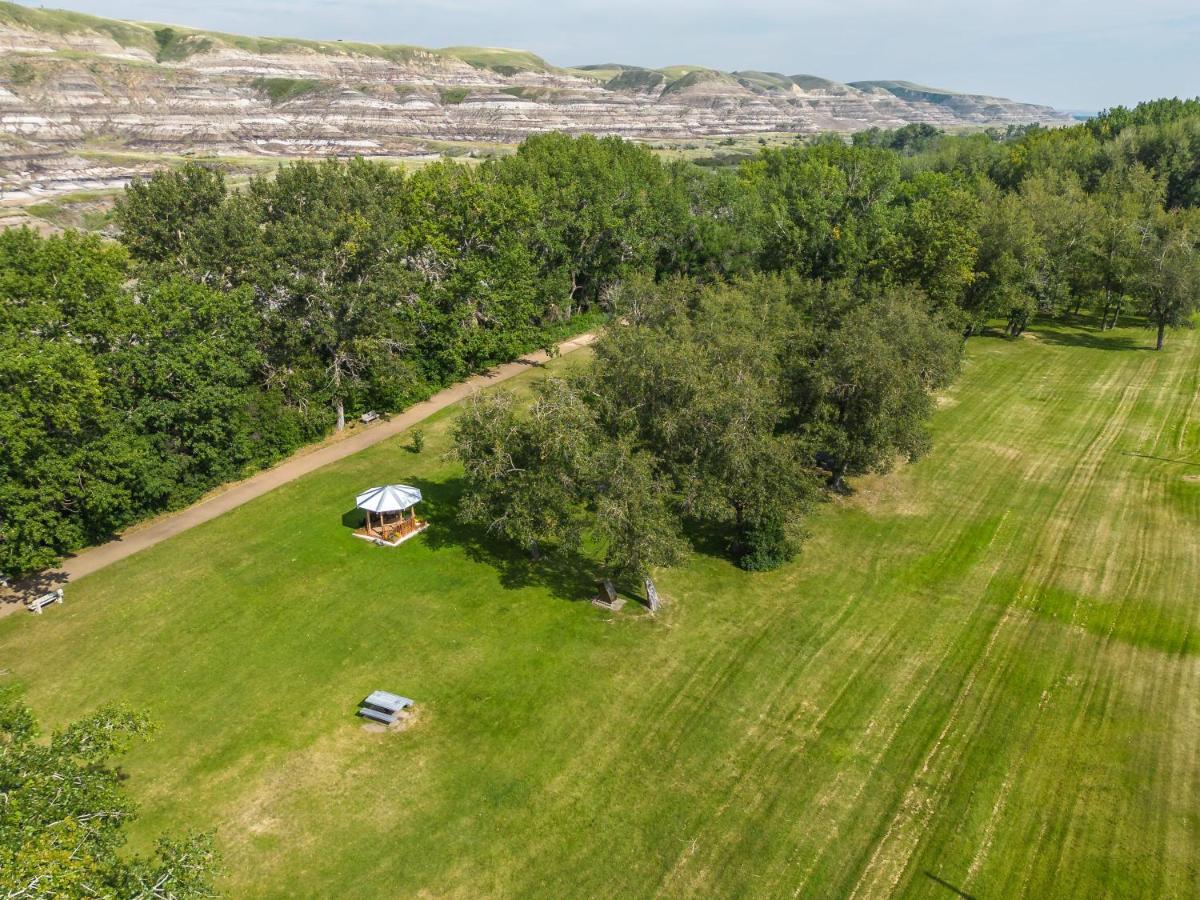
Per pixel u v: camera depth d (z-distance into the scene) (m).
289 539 41.41
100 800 19.27
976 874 23.34
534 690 31.00
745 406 35.62
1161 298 70.00
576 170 79.75
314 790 26.19
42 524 36.66
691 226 83.19
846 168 89.50
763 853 24.08
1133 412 58.19
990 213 73.38
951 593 37.50
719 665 32.53
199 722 29.03
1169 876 22.94
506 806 25.72
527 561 40.12
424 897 22.59
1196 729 28.55
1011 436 54.94
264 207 66.69
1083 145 115.62
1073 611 35.78
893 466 47.50
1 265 40.12
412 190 66.56
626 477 33.09
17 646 32.97
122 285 46.25
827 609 36.34
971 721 29.48
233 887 22.64
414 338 59.28
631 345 37.34
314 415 52.78
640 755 27.86
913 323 45.50
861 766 27.47
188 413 42.44
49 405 34.50
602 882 23.11
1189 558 39.38
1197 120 112.19
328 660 32.53
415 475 49.09
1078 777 26.70
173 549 40.41
